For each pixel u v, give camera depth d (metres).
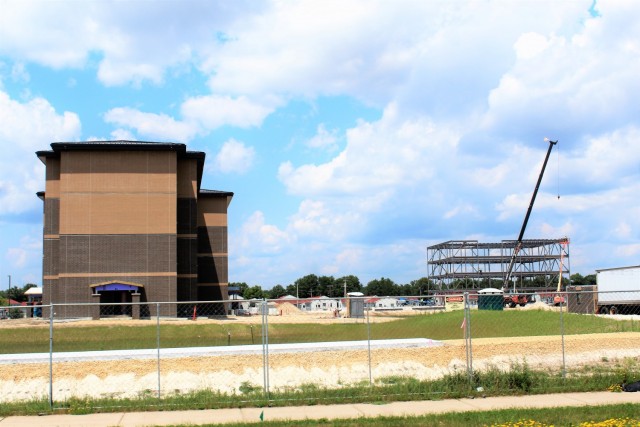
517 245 117.19
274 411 15.77
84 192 69.75
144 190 70.50
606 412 14.48
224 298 93.69
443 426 13.32
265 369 18.52
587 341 27.73
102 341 40.31
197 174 86.00
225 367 22.78
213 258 94.50
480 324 38.75
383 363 23.72
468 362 19.06
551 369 23.64
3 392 20.39
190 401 17.17
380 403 16.53
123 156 70.56
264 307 19.03
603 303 60.28
